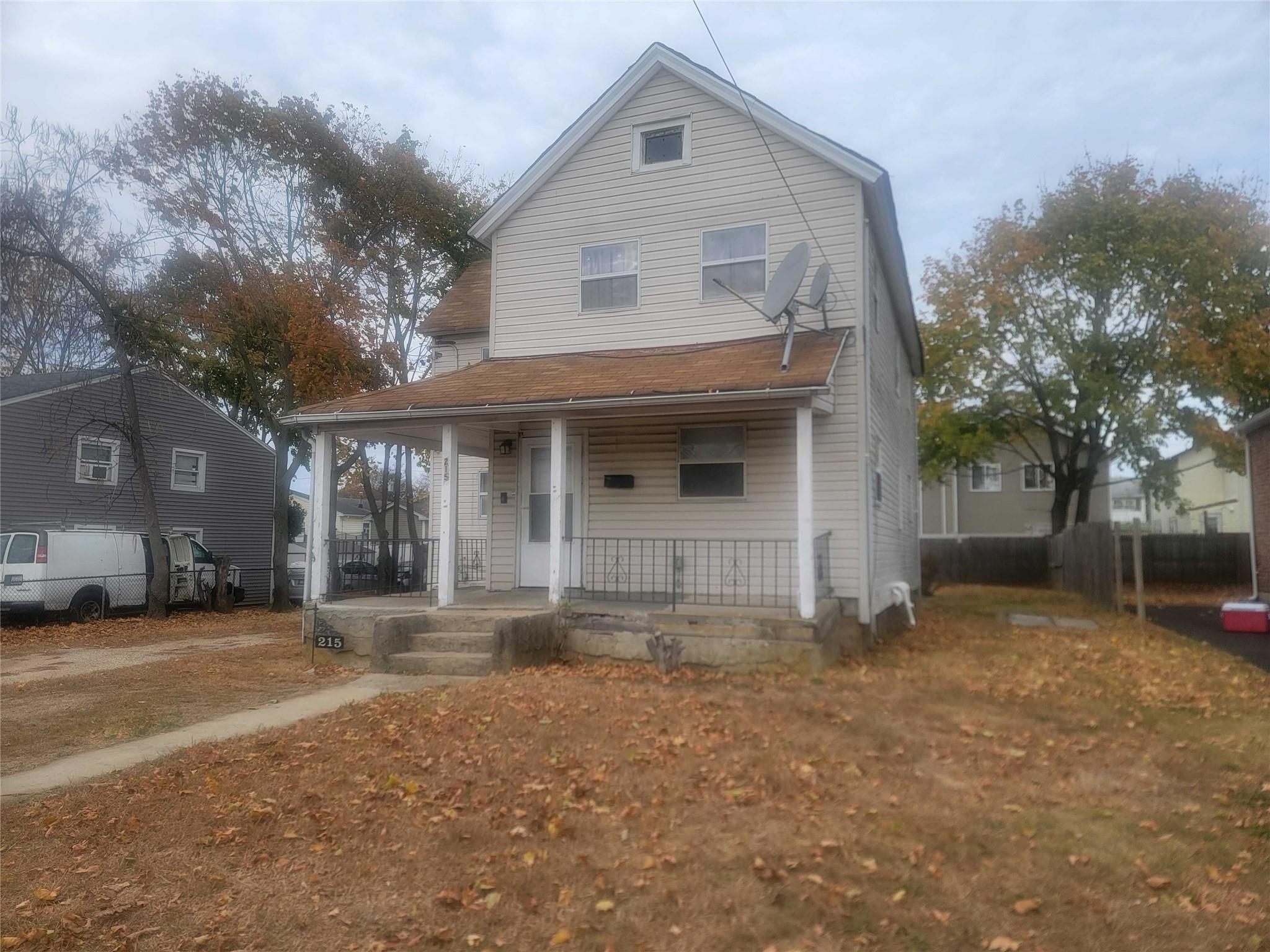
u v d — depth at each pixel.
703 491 12.02
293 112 23.27
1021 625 15.23
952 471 31.34
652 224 12.81
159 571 20.03
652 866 4.43
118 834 5.03
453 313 16.45
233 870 4.52
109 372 22.06
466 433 13.30
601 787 5.52
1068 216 25.48
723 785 5.57
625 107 13.08
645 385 10.36
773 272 12.07
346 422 11.75
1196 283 24.36
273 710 8.13
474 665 9.47
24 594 17.67
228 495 26.66
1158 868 4.48
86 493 22.12
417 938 3.82
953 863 4.50
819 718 7.28
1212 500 35.53
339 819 5.10
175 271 23.22
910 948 3.71
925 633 13.69
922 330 27.33
